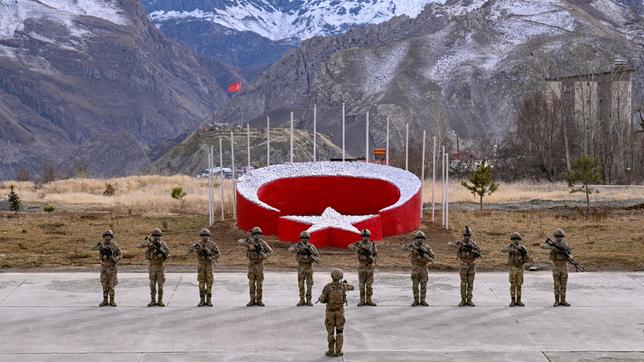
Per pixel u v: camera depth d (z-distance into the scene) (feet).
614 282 82.79
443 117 501.97
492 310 72.02
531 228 125.18
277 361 58.70
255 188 123.13
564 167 270.67
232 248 107.45
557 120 286.66
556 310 72.08
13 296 76.64
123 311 71.41
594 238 114.01
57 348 61.52
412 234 116.78
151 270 72.74
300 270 73.36
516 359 59.41
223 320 68.69
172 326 66.95
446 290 79.46
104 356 59.72
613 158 268.41
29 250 105.91
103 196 195.83
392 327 66.85
